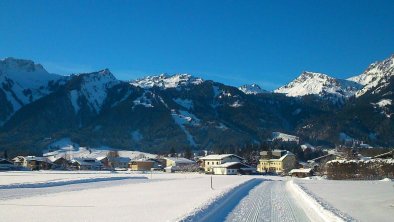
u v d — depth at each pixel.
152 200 33.97
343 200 38.00
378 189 55.56
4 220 22.58
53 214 24.89
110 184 60.47
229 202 32.03
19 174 94.88
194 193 42.22
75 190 46.84
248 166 148.62
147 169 173.62
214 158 157.88
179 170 160.00
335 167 97.62
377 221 24.44
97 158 190.25
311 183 71.44
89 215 24.36
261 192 44.62
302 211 26.75
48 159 168.88
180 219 20.31
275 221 22.38
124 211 26.12
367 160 97.00
